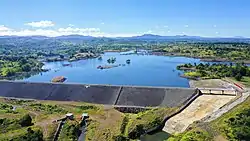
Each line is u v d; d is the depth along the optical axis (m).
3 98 121.75
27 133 74.62
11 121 84.00
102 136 77.56
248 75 168.62
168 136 82.31
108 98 113.31
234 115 77.62
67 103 112.50
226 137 67.81
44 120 88.81
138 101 108.88
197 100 105.31
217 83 153.38
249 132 68.06
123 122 86.88
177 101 105.00
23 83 131.88
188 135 70.25
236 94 109.50
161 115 92.38
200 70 194.62
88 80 192.50
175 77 190.25
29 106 108.44
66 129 81.56
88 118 91.75
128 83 176.75
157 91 112.62
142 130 83.31
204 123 78.62
